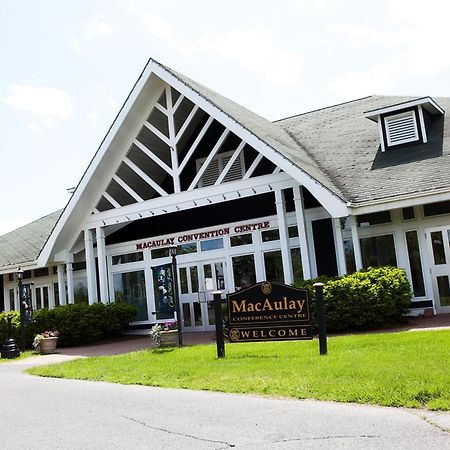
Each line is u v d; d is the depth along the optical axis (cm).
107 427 661
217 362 1075
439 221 1711
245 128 1738
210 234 2088
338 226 1652
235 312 1156
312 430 585
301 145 2150
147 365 1157
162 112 2011
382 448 511
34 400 883
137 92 1931
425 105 1845
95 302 2116
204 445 558
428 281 1708
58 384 1060
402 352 969
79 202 2111
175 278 1491
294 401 734
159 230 2228
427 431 552
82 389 970
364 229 1805
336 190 1658
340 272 1647
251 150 2078
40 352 1800
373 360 912
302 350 1133
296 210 1736
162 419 683
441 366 807
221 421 652
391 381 745
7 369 1414
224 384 870
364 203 1595
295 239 1933
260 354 1137
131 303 2272
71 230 2208
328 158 1955
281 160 1661
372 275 1522
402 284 1523
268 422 632
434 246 1714
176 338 1488
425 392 680
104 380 1062
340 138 2094
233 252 2042
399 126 1856
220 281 2058
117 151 2061
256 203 2025
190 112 2117
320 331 1057
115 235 2342
